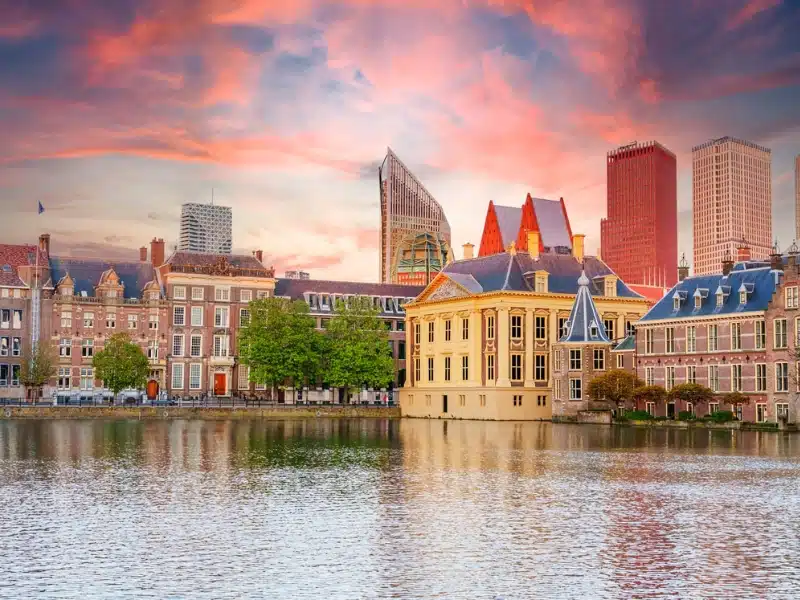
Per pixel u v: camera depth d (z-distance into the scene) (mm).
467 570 35094
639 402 137375
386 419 159250
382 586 33062
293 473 61438
